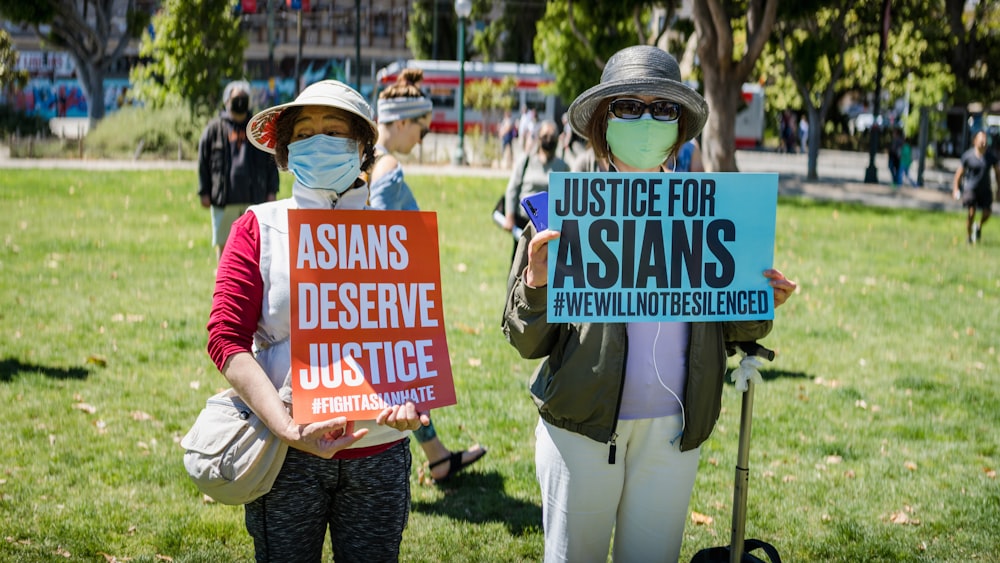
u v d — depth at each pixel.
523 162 6.48
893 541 4.33
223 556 3.91
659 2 28.14
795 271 12.30
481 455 4.91
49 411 5.53
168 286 9.32
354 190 2.69
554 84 32.59
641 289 2.66
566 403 2.71
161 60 29.02
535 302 2.69
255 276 2.54
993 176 26.19
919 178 30.34
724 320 2.74
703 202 2.70
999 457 5.57
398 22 60.31
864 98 52.84
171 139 26.02
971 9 41.34
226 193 7.46
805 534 4.38
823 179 30.94
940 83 30.80
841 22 30.77
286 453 2.52
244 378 2.42
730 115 19.53
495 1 55.44
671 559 2.88
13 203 14.83
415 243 2.63
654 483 2.80
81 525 4.09
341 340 2.53
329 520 2.70
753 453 5.46
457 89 43.78
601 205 2.63
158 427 5.38
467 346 7.51
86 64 37.53
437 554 4.05
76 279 9.38
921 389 6.99
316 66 59.47
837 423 6.09
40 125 29.89
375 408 2.49
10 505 4.24
